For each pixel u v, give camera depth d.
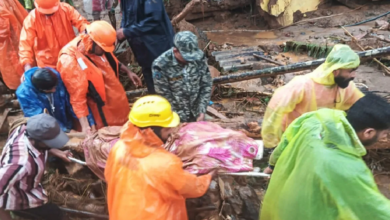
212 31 7.42
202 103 3.44
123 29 3.89
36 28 3.83
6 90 4.89
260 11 7.31
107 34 3.40
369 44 6.07
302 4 7.50
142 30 3.83
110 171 2.41
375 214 1.94
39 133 2.64
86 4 5.47
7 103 4.65
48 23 3.84
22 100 3.35
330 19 7.41
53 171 3.87
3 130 4.45
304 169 2.15
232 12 7.87
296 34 7.01
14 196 2.82
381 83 4.91
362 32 6.71
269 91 5.04
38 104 3.37
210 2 7.60
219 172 2.72
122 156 2.34
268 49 6.31
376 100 2.07
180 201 2.46
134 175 2.31
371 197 1.95
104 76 3.68
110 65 3.87
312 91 2.97
